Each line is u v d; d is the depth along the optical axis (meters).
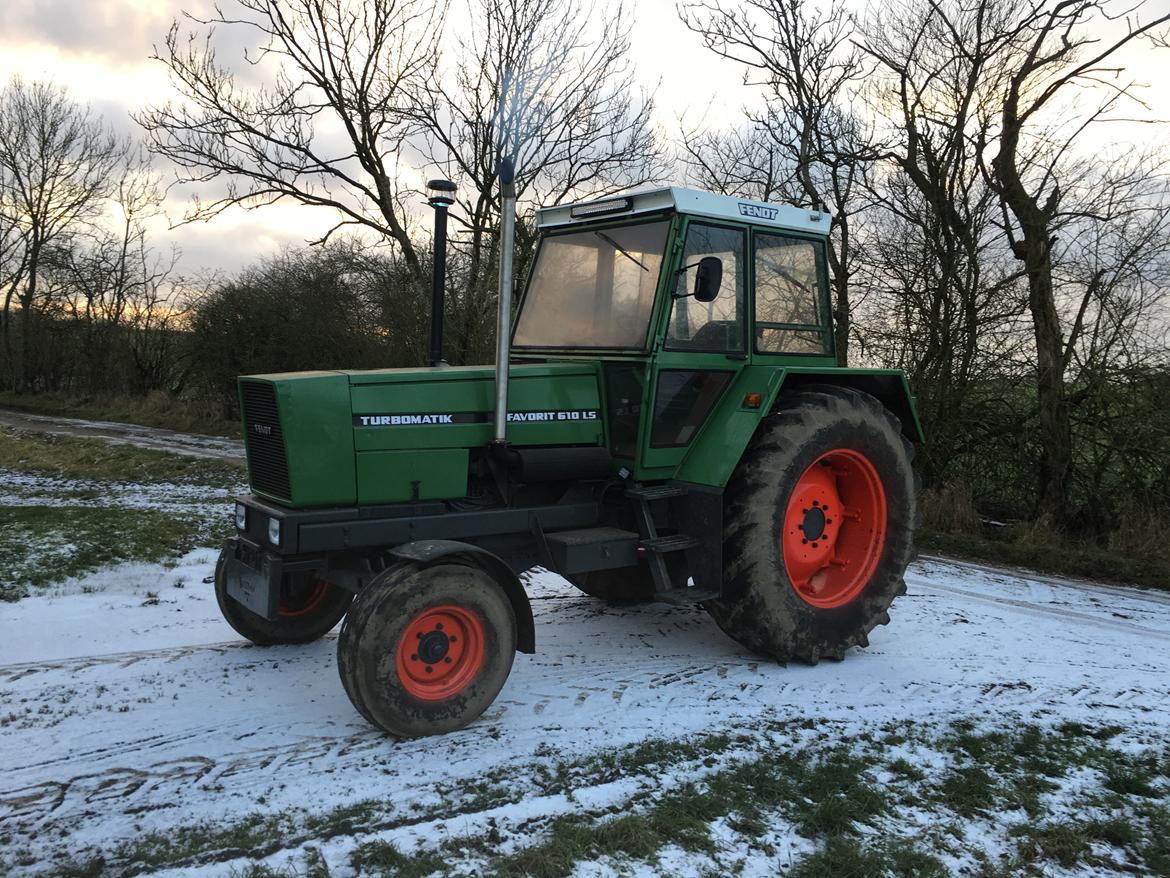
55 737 3.63
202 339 19.78
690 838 2.93
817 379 5.13
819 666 4.79
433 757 3.52
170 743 3.60
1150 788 3.43
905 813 3.19
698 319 4.55
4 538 6.91
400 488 4.02
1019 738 3.89
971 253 9.30
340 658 3.58
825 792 3.29
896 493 5.07
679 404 4.56
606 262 4.69
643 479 4.50
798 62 10.63
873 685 4.52
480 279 13.20
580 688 4.36
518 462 4.25
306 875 2.64
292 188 14.20
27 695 4.07
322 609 4.88
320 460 3.83
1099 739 3.94
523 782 3.31
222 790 3.21
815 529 5.03
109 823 2.96
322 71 13.73
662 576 4.40
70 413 23.28
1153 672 4.88
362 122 13.93
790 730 3.90
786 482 4.57
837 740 3.82
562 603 5.93
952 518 8.97
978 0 9.09
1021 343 9.27
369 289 16.77
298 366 18.02
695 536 4.52
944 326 9.49
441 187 4.52
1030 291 9.13
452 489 4.15
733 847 2.91
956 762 3.64
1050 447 8.99
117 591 5.78
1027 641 5.39
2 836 2.87
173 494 10.58
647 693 4.31
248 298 19.12
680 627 5.43
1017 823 3.15
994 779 3.49
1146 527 8.23
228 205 14.19
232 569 4.23
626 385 4.49
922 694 4.42
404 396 4.05
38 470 12.64
